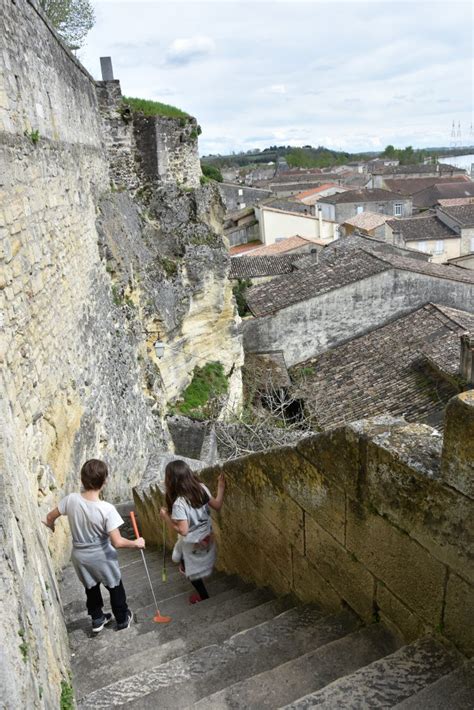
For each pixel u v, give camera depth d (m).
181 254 15.76
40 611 2.51
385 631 2.74
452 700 1.97
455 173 69.50
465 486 2.04
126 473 9.12
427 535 2.30
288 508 3.48
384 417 2.76
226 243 17.33
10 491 2.50
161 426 12.50
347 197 48.09
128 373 10.73
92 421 7.52
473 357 11.85
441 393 12.74
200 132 17.45
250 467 3.89
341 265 20.31
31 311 5.45
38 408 5.29
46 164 6.83
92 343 8.38
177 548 4.54
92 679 3.22
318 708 2.16
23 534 2.56
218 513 4.77
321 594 3.33
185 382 16.00
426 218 39.06
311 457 3.05
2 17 5.55
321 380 16.25
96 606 4.02
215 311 16.95
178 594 4.75
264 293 19.98
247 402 17.11
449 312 16.58
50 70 7.86
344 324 18.48
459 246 36.88
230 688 2.56
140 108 16.03
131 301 12.13
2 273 4.66
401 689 2.18
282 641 2.99
